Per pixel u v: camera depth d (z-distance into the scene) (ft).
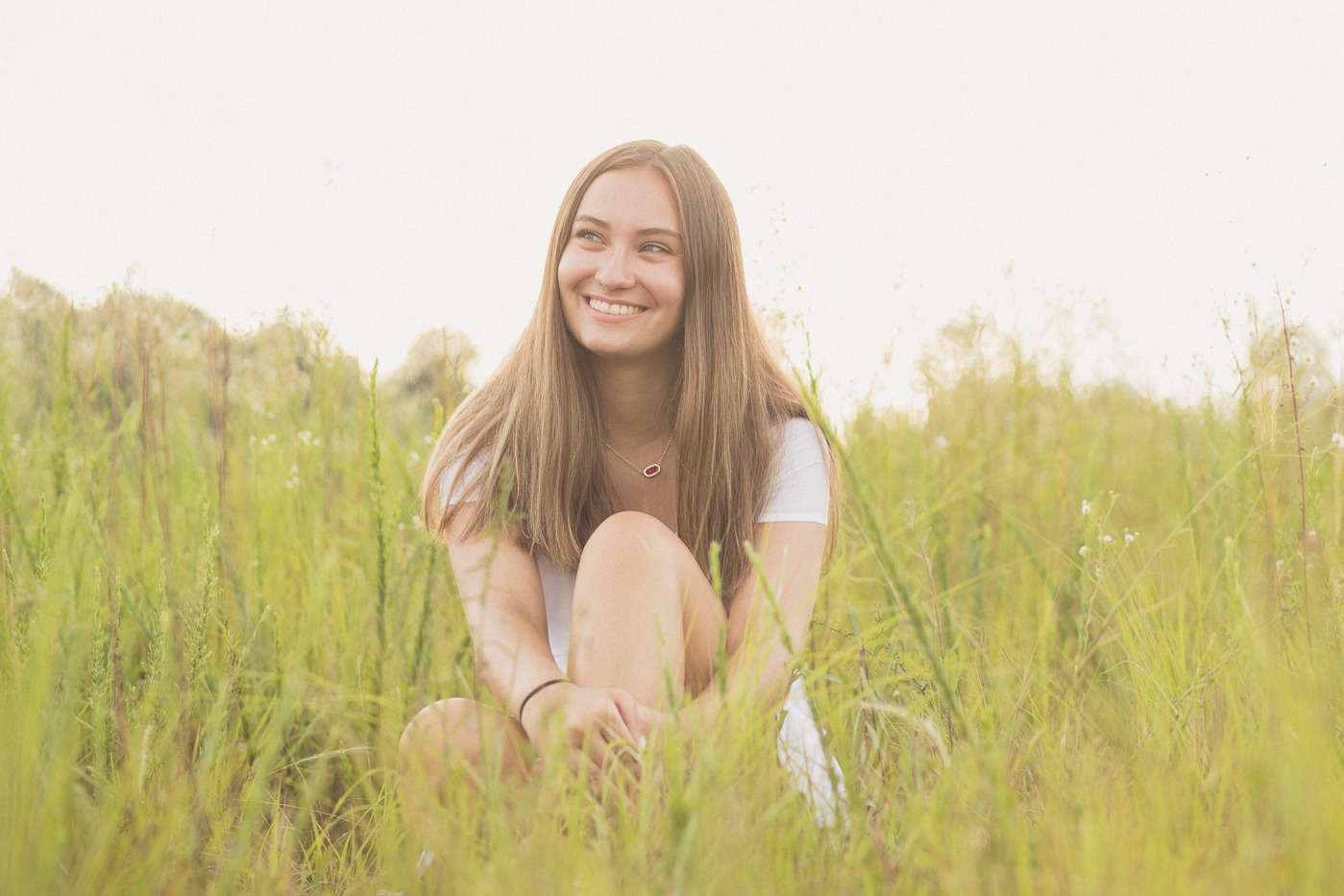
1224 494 9.77
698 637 6.84
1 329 10.94
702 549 7.95
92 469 8.92
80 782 6.31
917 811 4.89
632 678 6.06
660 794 4.90
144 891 4.77
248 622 8.11
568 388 7.99
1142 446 13.43
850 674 7.06
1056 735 6.66
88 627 6.09
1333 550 7.41
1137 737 6.53
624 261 7.63
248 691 7.40
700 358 7.89
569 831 4.75
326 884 5.85
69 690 5.14
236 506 10.77
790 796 4.88
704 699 6.22
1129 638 7.61
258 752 6.75
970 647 7.99
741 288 8.20
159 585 6.90
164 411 10.08
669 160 7.89
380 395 11.76
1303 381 8.27
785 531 7.95
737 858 4.39
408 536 10.82
